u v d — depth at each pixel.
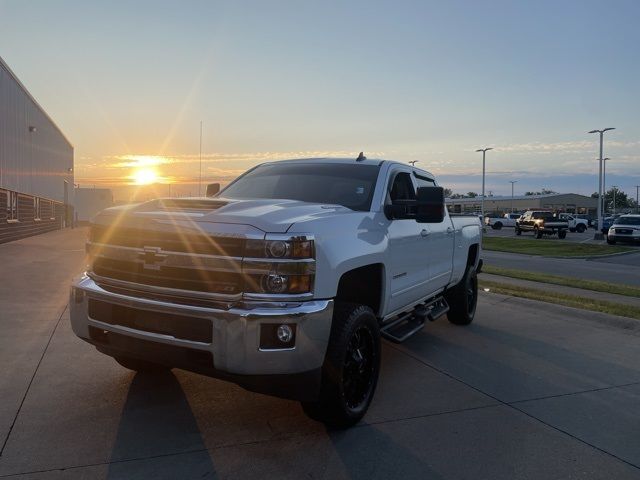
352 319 3.80
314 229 3.52
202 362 3.43
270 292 3.31
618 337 6.92
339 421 3.83
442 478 3.27
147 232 3.63
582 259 23.34
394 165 5.43
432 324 7.60
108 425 3.84
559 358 5.93
